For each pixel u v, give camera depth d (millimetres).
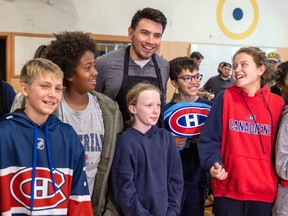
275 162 1712
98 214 1562
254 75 1774
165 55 5676
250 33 6227
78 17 4969
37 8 4715
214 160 1740
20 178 1261
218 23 5973
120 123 1683
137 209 1529
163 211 1614
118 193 1555
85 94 1559
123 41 5242
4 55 5066
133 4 5285
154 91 1683
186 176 2098
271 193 1751
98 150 1548
